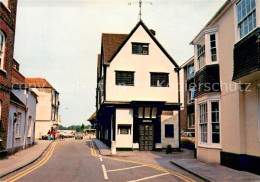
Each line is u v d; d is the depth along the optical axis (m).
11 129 17.64
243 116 11.75
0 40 15.29
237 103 11.92
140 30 24.11
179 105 23.61
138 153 20.45
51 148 24.03
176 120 23.45
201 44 15.61
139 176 10.50
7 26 15.89
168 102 23.47
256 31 9.66
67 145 27.62
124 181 9.45
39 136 45.72
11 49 16.66
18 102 19.52
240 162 11.48
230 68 12.70
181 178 10.16
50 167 12.73
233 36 12.44
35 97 26.98
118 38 26.64
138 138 22.28
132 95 23.06
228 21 13.02
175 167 13.17
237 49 11.25
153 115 22.80
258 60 9.35
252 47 9.88
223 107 13.33
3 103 15.31
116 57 23.36
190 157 17.81
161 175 10.79
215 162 13.55
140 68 23.56
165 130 23.22
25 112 22.14
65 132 56.59
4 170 11.19
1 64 15.39
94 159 16.22
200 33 15.07
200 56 15.66
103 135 30.42
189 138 25.12
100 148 23.31
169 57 24.12
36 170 11.77
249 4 11.00
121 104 22.44
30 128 24.53
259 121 10.69
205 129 14.58
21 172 11.20
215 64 14.03
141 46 23.98
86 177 10.13
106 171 11.63
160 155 19.27
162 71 23.84
